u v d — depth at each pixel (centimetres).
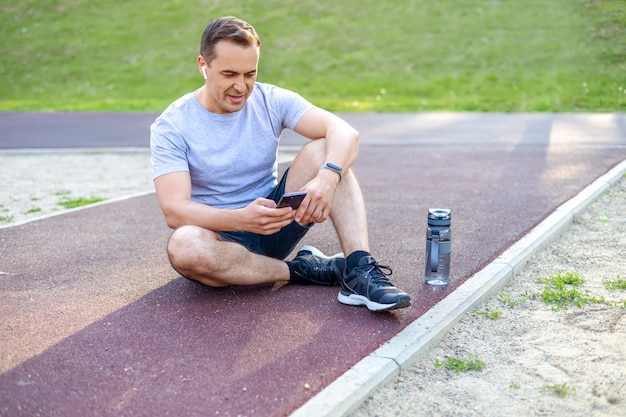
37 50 2312
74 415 294
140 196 730
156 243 547
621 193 670
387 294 375
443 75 1819
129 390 313
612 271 467
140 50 2266
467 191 701
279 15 2416
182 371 329
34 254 523
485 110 1409
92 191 796
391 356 337
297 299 413
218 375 324
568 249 516
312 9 2439
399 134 1144
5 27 2503
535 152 909
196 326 379
